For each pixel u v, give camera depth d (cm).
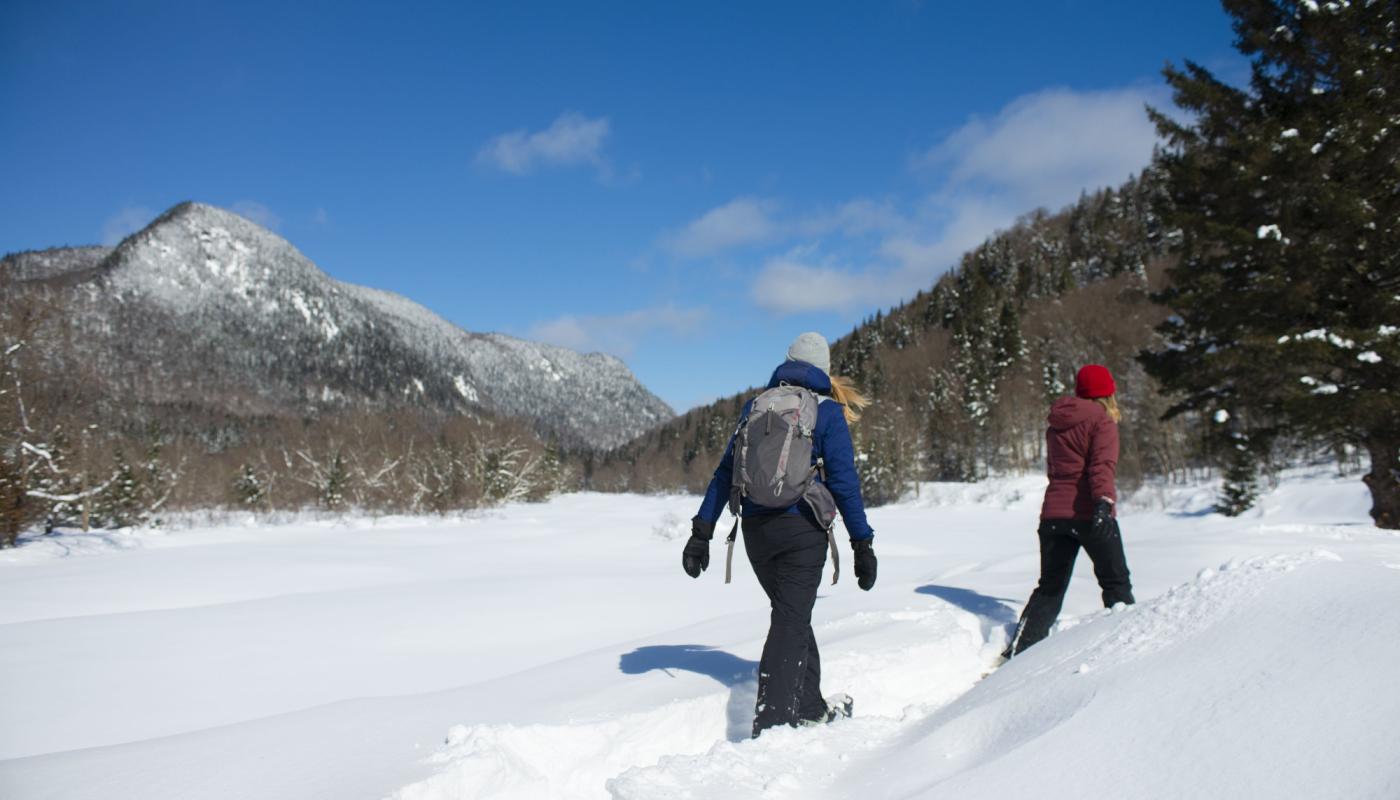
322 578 1179
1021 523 3200
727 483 325
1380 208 1298
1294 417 1403
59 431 2122
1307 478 3127
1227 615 263
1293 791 160
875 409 5859
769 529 303
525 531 2580
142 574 1195
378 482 3884
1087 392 429
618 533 2273
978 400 6169
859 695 346
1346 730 171
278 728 275
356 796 209
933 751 242
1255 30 1462
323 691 445
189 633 594
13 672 482
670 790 220
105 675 475
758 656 387
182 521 3222
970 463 5881
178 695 438
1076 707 227
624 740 276
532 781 246
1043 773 195
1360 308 1347
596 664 386
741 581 917
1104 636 302
